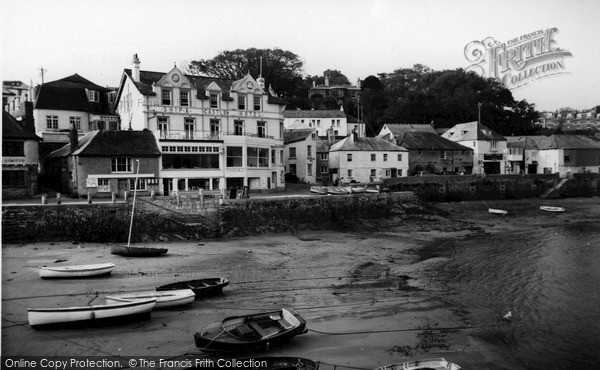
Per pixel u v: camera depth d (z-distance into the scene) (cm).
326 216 4638
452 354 1806
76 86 6162
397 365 1577
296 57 11688
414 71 12594
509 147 8494
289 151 6906
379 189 5369
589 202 6800
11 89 8075
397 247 3828
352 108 11312
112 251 3228
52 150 5366
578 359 1777
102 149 4503
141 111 5094
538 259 3347
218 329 1936
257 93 5681
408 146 7525
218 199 4197
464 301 2420
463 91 10544
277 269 3030
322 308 2297
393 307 2325
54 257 3117
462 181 6769
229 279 2764
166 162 4831
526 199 7088
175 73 5188
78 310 1936
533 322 2133
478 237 4303
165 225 3944
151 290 2425
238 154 5159
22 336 1875
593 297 2470
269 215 4375
